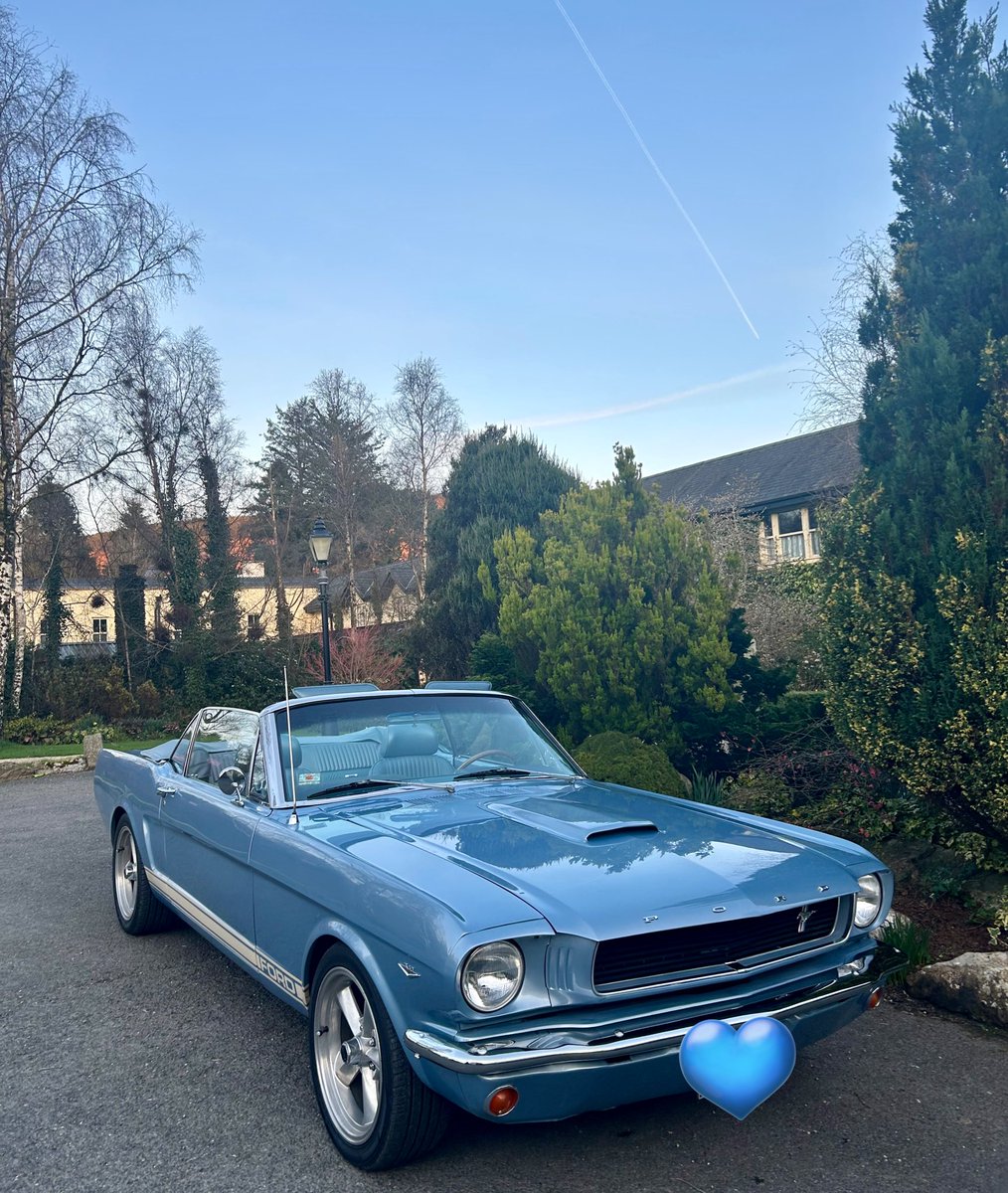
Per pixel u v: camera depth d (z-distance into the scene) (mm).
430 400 45062
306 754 4285
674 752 8406
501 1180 3082
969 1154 3207
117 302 20531
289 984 3668
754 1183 3045
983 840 5617
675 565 9008
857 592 5570
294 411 57781
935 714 5250
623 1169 3139
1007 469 5164
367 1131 3135
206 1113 3609
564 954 2791
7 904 7004
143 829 5688
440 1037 2732
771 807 7254
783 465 26625
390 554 51500
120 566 29250
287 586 46438
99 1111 3650
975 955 4602
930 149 6062
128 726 22125
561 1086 2674
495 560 15969
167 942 5883
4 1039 4414
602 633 8648
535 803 3967
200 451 33938
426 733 4578
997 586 5031
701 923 2916
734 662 8844
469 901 2852
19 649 21328
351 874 3223
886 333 6262
